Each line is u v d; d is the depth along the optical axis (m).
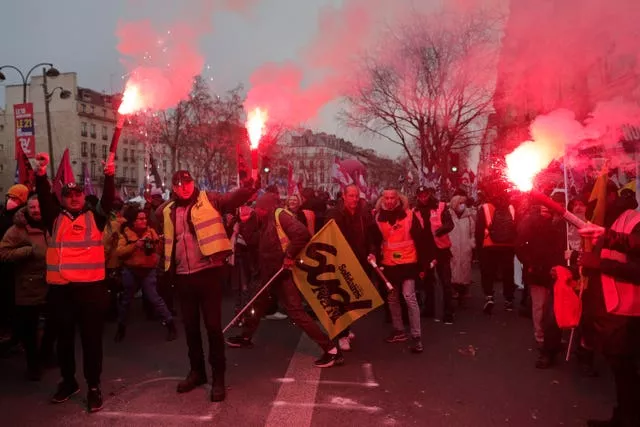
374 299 5.99
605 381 5.20
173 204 5.04
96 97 69.38
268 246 5.89
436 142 21.81
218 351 4.82
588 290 4.09
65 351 4.74
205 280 4.87
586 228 3.77
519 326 7.53
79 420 4.35
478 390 4.96
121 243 6.71
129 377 5.39
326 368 5.64
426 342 6.69
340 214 6.58
